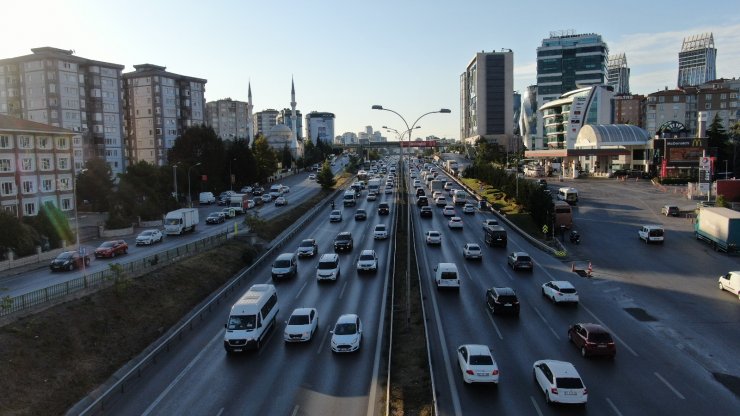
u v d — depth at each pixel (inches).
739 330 1222.9
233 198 3410.4
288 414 853.2
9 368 947.3
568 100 6707.7
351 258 2063.2
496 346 1127.6
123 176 3132.4
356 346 1103.6
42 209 2222.0
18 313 1098.7
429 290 1577.3
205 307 1390.3
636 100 7337.6
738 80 7116.1
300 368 1034.7
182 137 4318.4
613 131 5059.1
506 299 1331.2
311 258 2087.8
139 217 2952.8
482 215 3120.1
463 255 2055.9
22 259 1915.6
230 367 1050.7
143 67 5467.5
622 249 2105.1
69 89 4377.5
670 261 1904.5
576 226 2578.7
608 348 1053.8
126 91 5398.6
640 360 1055.0
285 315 1384.1
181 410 879.1
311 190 4803.2
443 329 1233.4
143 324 1291.8
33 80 4266.7
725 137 4547.2
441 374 984.9
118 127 4825.3
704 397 893.8
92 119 4608.8
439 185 4293.8
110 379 1048.2
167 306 1422.2
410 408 850.1
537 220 2480.3
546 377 885.2
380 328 1251.8
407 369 1007.0
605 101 6555.1
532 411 840.9
